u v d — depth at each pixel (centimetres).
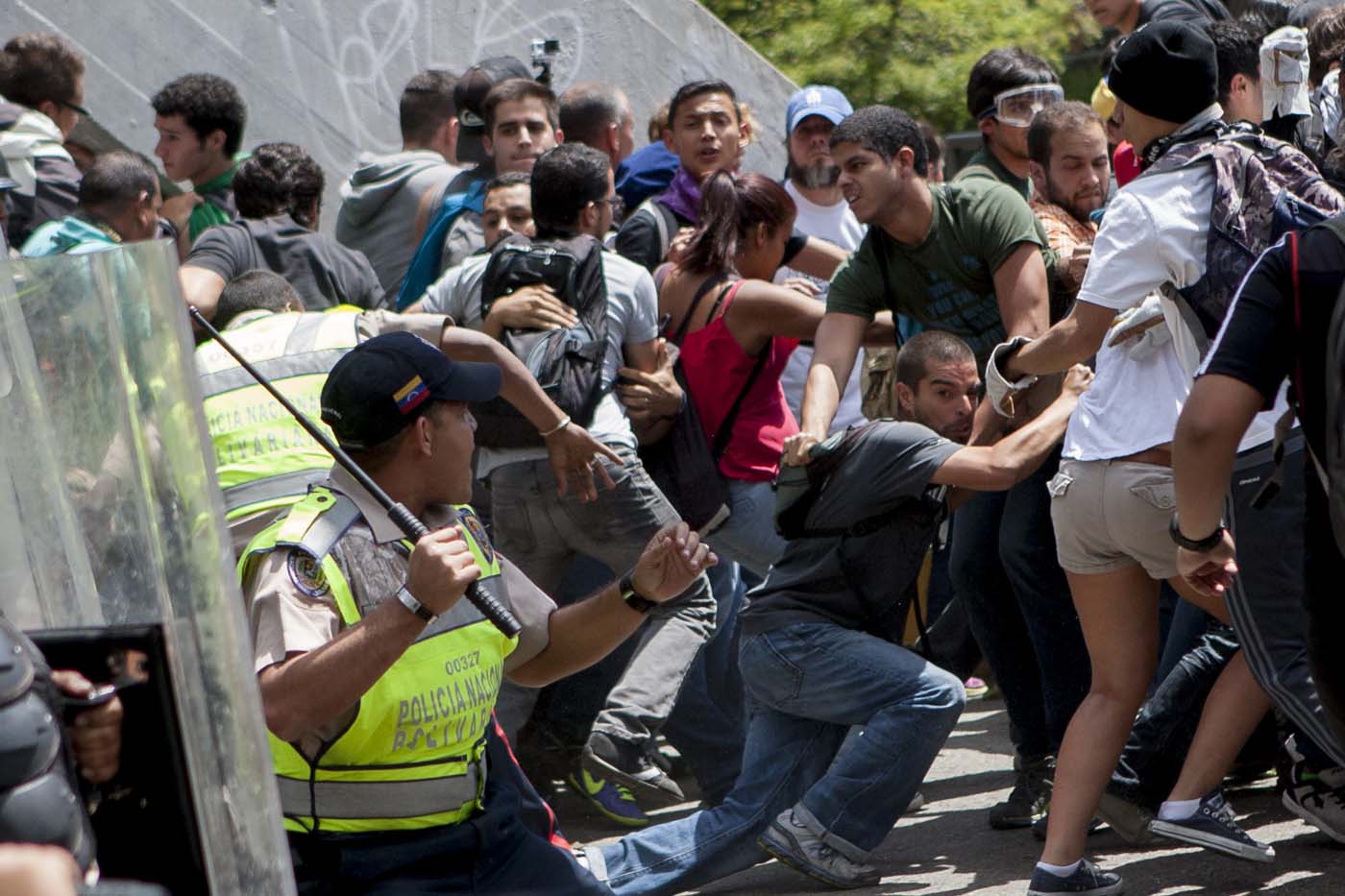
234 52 1434
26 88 1138
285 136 1452
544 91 1102
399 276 1161
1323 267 550
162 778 347
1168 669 823
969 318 875
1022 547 832
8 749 296
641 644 909
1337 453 534
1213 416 566
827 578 798
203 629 364
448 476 545
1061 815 711
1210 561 611
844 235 1223
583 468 840
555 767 931
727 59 1600
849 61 2241
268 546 511
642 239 1070
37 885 243
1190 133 690
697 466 926
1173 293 682
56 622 372
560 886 555
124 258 363
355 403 532
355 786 523
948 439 812
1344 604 560
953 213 855
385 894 524
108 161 1010
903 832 883
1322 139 859
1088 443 707
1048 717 848
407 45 1487
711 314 949
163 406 366
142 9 1404
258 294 784
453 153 1202
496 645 561
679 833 788
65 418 369
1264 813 850
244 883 362
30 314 365
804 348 1123
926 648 822
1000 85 1045
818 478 793
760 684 805
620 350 909
